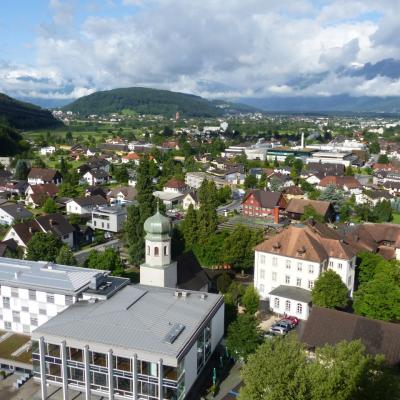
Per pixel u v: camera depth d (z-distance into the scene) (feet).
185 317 235.40
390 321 285.23
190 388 223.71
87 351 211.20
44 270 281.33
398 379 178.91
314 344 243.81
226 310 289.33
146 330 218.59
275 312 319.47
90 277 270.46
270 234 514.27
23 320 269.44
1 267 287.28
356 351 184.85
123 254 453.58
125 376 209.26
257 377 173.37
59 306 258.37
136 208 400.88
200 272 331.57
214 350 258.78
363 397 169.78
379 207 622.54
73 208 592.19
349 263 327.67
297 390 167.22
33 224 455.63
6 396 225.76
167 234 284.61
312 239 331.36
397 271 321.93
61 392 228.02
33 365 225.15
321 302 293.02
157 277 282.77
